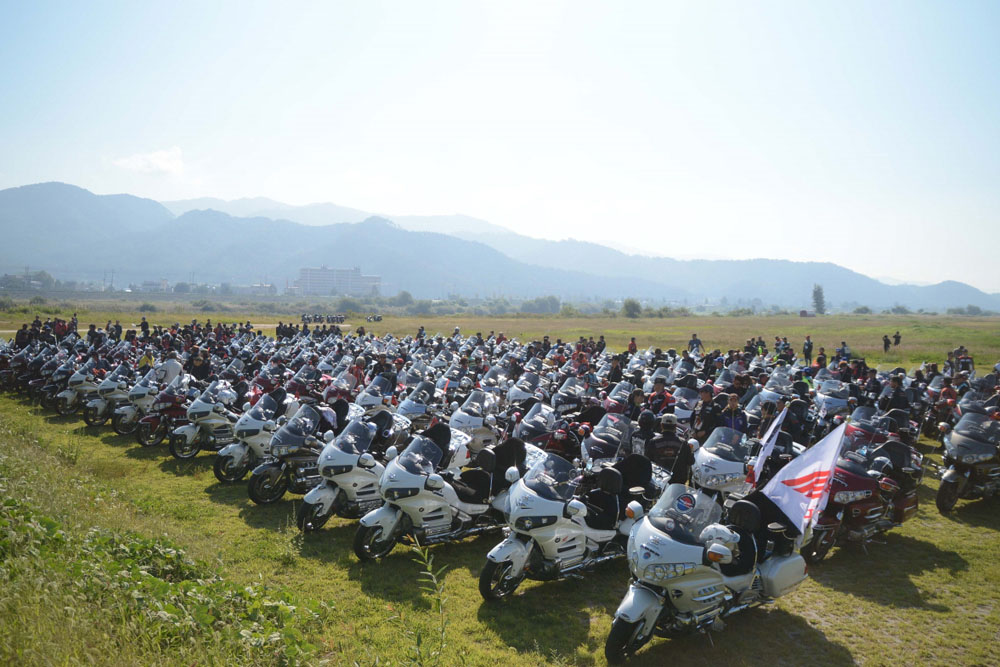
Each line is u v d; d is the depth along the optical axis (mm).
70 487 9883
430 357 27344
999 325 97250
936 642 6895
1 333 46719
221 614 5871
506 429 12953
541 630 6938
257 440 12367
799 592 8141
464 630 6898
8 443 12305
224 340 36438
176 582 6613
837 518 9047
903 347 52812
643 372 21156
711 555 6004
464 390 18719
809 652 6660
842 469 9398
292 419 11289
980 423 11570
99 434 16531
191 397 15156
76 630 4891
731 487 8992
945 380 19734
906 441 12312
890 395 16047
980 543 9906
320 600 7328
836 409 16641
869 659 6516
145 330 37812
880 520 9633
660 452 10711
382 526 8656
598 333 71500
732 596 6770
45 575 5496
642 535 6465
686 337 65000
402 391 16156
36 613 4871
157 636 5145
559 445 11461
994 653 6668
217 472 12242
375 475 9812
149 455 14414
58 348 24156
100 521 8234
